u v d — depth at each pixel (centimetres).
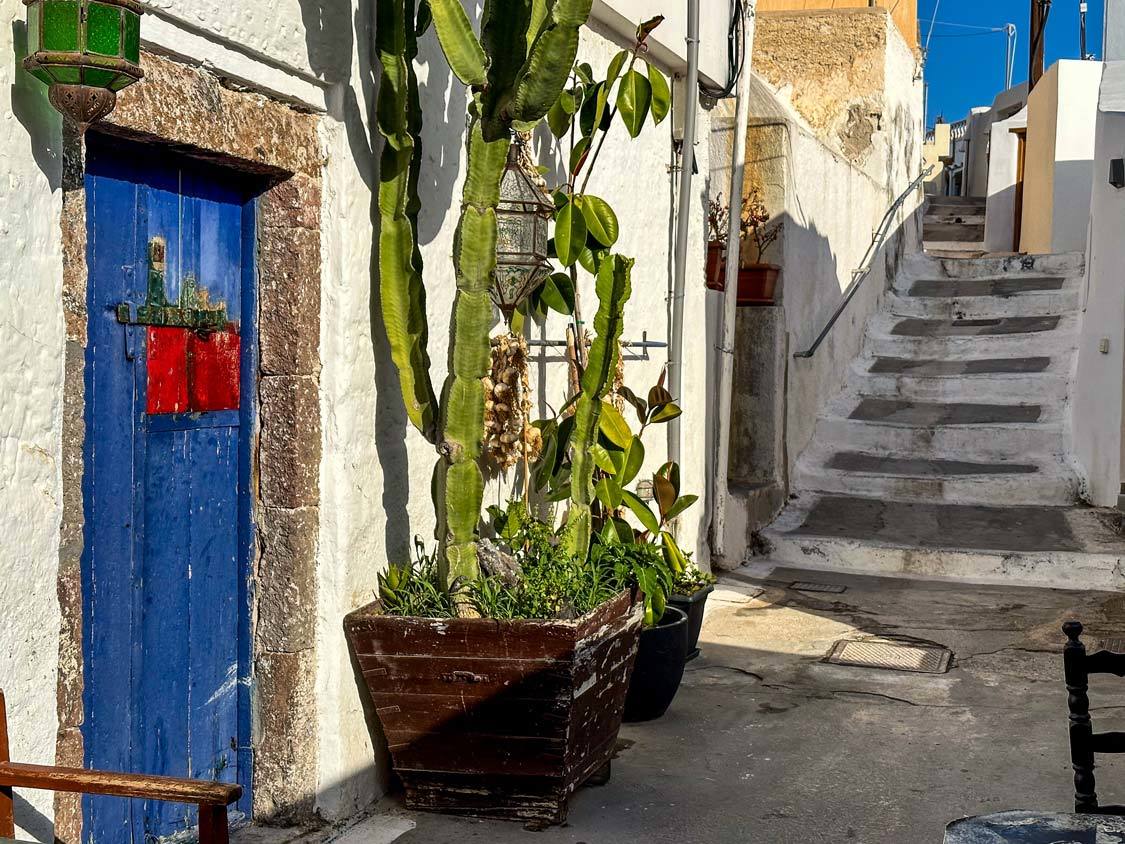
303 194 407
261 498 415
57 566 296
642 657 547
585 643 417
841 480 1016
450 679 418
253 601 416
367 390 432
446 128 475
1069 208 1528
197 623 394
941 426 1066
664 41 683
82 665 320
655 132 714
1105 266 988
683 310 729
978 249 1908
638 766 501
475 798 435
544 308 531
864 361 1230
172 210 373
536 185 483
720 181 959
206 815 244
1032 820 250
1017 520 938
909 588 834
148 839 376
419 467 473
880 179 1312
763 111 965
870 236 1292
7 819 259
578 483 491
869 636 709
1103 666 326
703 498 824
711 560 855
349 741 431
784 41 1316
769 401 963
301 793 418
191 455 388
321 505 420
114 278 349
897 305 1347
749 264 939
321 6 397
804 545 905
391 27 407
